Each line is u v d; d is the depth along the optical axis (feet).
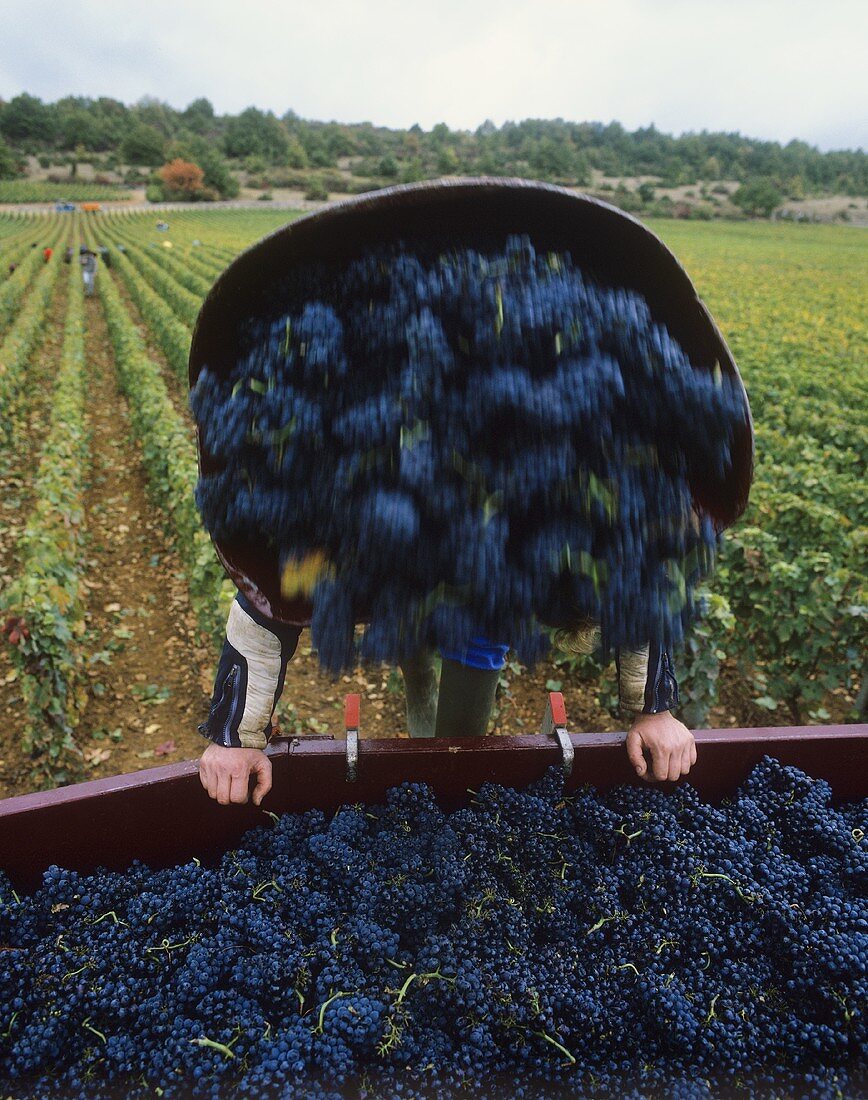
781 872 5.74
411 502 4.14
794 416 37.04
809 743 6.57
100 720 16.38
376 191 4.02
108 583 22.97
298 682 17.03
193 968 4.94
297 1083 4.35
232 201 393.29
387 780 6.31
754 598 16.58
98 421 42.09
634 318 4.23
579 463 4.33
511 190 4.02
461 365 4.16
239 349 4.74
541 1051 4.76
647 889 5.68
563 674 17.06
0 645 17.95
